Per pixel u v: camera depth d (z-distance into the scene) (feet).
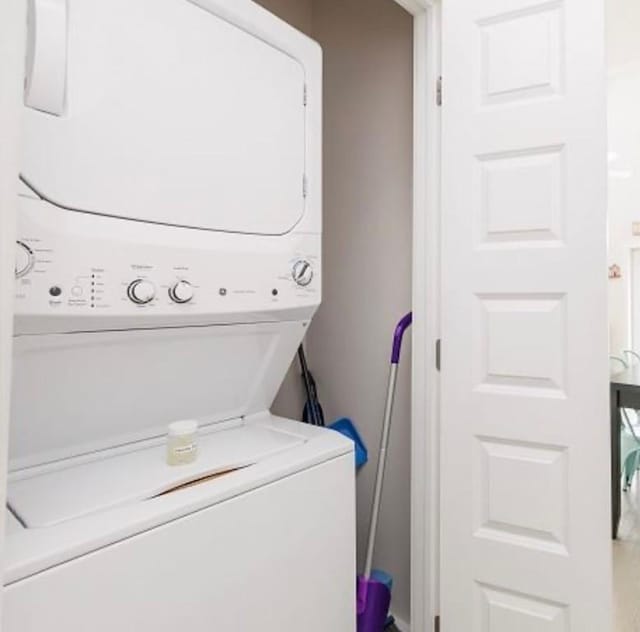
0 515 2.06
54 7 2.74
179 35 3.50
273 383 5.02
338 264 7.16
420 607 5.61
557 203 4.67
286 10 7.00
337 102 7.11
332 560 4.17
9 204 2.02
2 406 2.02
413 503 5.72
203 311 3.62
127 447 3.88
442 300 5.24
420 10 5.58
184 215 3.52
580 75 4.54
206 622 3.14
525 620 4.81
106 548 2.66
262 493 3.54
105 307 3.03
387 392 6.15
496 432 4.96
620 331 15.87
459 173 5.12
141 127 3.25
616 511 9.87
